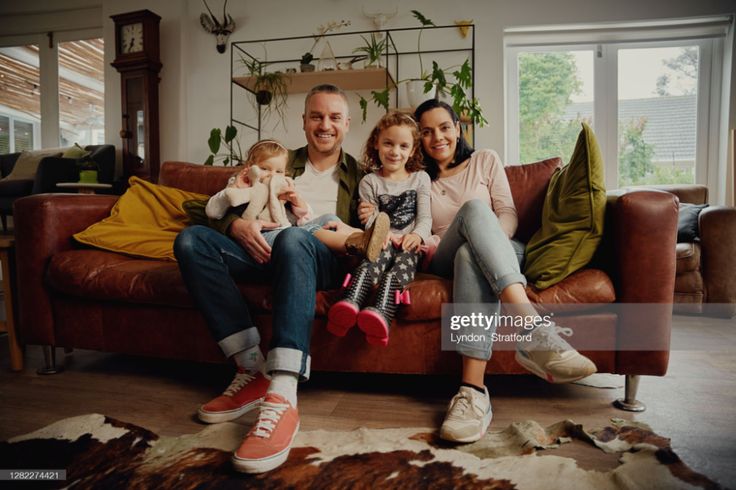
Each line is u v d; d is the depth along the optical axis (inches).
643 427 40.6
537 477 32.3
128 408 46.4
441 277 49.4
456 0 136.8
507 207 55.6
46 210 55.6
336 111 57.7
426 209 55.1
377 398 48.8
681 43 134.1
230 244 46.3
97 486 32.0
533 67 141.5
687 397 48.5
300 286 39.0
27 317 56.0
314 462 34.7
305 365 37.8
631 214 43.6
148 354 52.8
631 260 43.6
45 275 55.2
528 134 143.3
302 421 42.8
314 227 49.4
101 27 169.5
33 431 40.6
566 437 38.7
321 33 141.2
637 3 130.0
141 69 145.6
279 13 146.5
